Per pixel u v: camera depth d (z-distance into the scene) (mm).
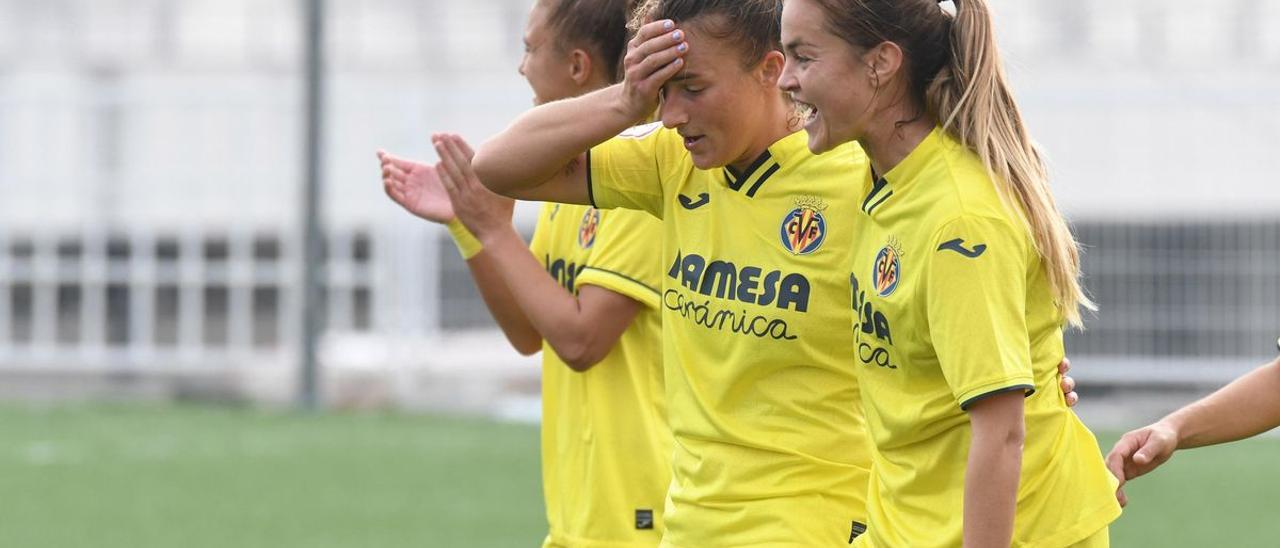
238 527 28250
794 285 12766
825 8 11125
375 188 48750
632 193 13602
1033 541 11469
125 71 63188
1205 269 45000
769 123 12805
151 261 49812
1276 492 32406
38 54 63562
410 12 62594
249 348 49719
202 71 63000
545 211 16234
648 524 15180
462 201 15031
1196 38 56562
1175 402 45094
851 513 13039
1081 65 56500
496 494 31672
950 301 10883
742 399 13188
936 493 11656
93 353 49688
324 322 48844
